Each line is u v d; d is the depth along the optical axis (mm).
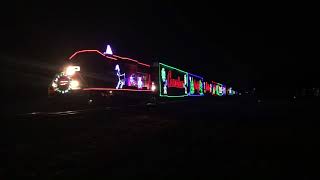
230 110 26469
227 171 6688
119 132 12727
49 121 15445
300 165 7230
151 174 6434
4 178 6125
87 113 19344
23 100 23438
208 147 9531
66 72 20938
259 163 7441
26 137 11062
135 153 8602
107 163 7398
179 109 26922
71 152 8680
